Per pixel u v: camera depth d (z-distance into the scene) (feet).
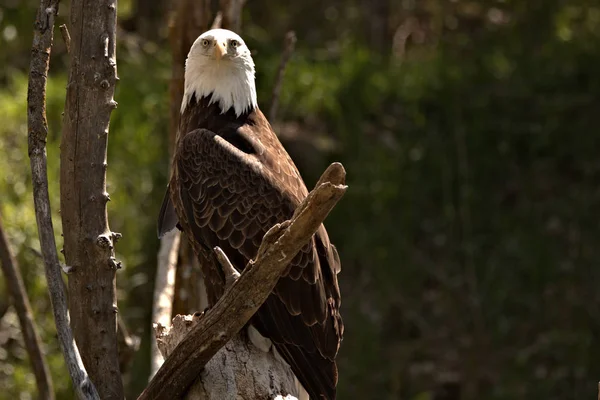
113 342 17.29
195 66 22.57
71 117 16.67
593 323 47.78
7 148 44.68
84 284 17.02
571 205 51.39
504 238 50.37
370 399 46.34
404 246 49.93
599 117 53.83
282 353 20.01
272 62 53.21
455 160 52.19
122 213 43.57
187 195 21.43
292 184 21.43
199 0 25.73
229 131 22.11
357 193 50.55
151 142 47.24
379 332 47.85
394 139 52.75
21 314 23.75
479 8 65.31
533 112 54.08
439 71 56.13
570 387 46.06
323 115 53.93
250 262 14.03
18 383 38.45
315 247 20.39
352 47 57.98
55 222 40.27
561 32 60.13
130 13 57.57
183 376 15.66
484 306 48.57
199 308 26.66
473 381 46.83
